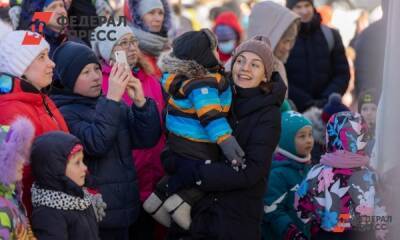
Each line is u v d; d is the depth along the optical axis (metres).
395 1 4.30
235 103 4.76
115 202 4.73
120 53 4.71
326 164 5.04
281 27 6.33
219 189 4.62
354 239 5.00
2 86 4.25
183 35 4.70
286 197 5.40
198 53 4.64
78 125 4.64
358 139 5.01
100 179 4.71
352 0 11.74
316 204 5.03
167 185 4.75
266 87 4.74
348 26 11.57
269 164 4.68
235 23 7.85
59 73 4.79
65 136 4.08
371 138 5.62
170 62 4.68
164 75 4.74
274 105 4.74
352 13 11.70
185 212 4.68
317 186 5.03
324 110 6.58
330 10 11.69
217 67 4.73
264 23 6.38
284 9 6.38
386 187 4.67
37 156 4.03
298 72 7.48
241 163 4.55
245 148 4.67
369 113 6.44
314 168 5.12
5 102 4.23
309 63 7.50
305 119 5.55
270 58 4.76
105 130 4.56
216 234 4.62
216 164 4.61
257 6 6.45
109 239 4.80
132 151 5.15
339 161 4.98
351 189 4.91
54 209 4.02
